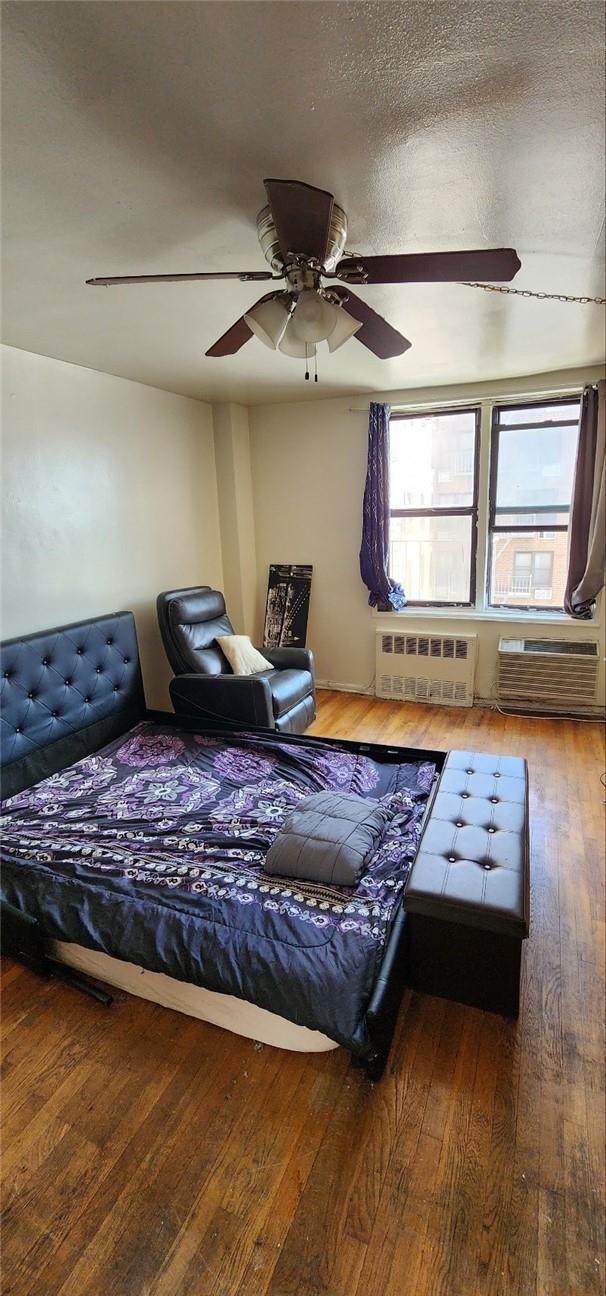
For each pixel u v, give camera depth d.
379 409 3.88
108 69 0.98
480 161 1.29
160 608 3.42
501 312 2.33
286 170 1.30
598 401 3.38
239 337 1.90
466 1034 1.52
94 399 3.05
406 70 1.01
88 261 1.75
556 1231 1.10
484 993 1.56
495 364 3.19
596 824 2.49
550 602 3.92
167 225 1.55
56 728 2.69
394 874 1.78
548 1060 1.45
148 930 1.60
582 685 3.71
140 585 3.51
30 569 2.73
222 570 4.44
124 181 1.33
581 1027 1.53
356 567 4.30
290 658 3.73
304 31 0.92
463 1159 1.23
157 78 1.00
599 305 2.24
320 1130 1.29
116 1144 1.28
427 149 1.24
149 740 2.98
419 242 1.72
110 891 1.75
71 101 1.05
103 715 2.99
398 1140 1.27
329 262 1.49
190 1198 1.17
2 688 2.42
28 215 1.47
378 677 4.30
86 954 1.68
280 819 2.13
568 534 3.70
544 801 2.70
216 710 3.23
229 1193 1.18
